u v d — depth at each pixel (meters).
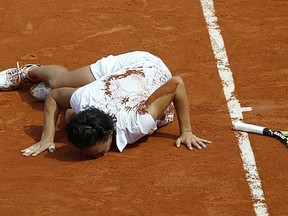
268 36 20.97
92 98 16.50
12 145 17.11
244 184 15.81
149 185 15.81
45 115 16.98
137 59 17.53
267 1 22.62
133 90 16.62
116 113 16.33
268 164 16.30
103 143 16.02
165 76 17.42
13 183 16.02
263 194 15.56
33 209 15.38
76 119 15.79
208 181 15.88
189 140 16.77
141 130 16.23
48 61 20.11
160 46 20.61
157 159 16.47
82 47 20.67
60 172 16.23
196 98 18.48
